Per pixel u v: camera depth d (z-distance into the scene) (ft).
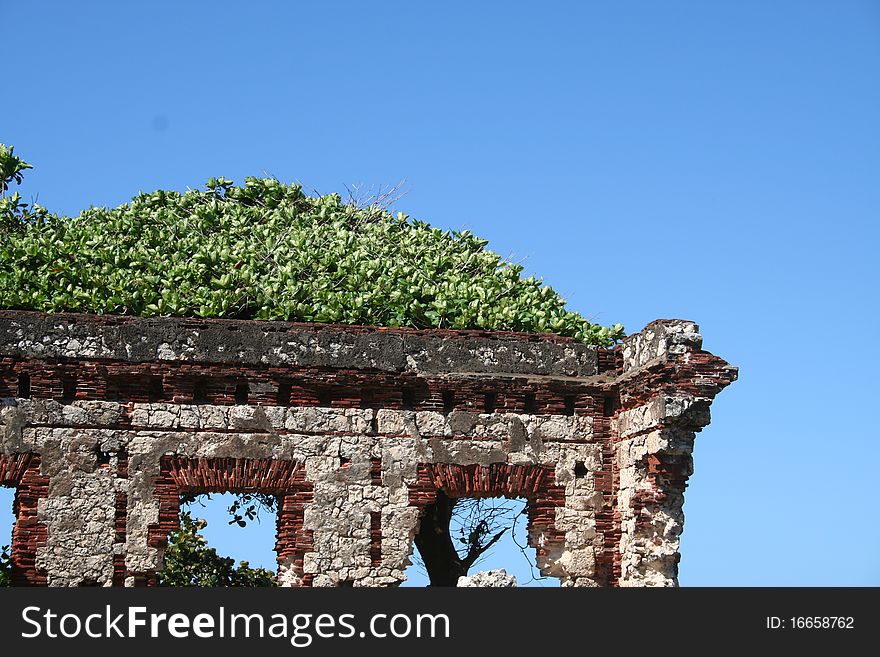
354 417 200.75
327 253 233.35
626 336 225.56
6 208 242.99
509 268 239.91
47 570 190.29
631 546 201.26
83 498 192.44
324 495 197.98
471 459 202.49
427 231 253.85
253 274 221.87
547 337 209.87
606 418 208.23
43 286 214.28
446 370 205.05
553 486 204.74
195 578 261.85
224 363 198.18
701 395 196.65
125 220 241.35
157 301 215.10
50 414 193.36
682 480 199.41
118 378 195.93
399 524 199.00
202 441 196.34
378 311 218.18
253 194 259.80
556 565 203.10
